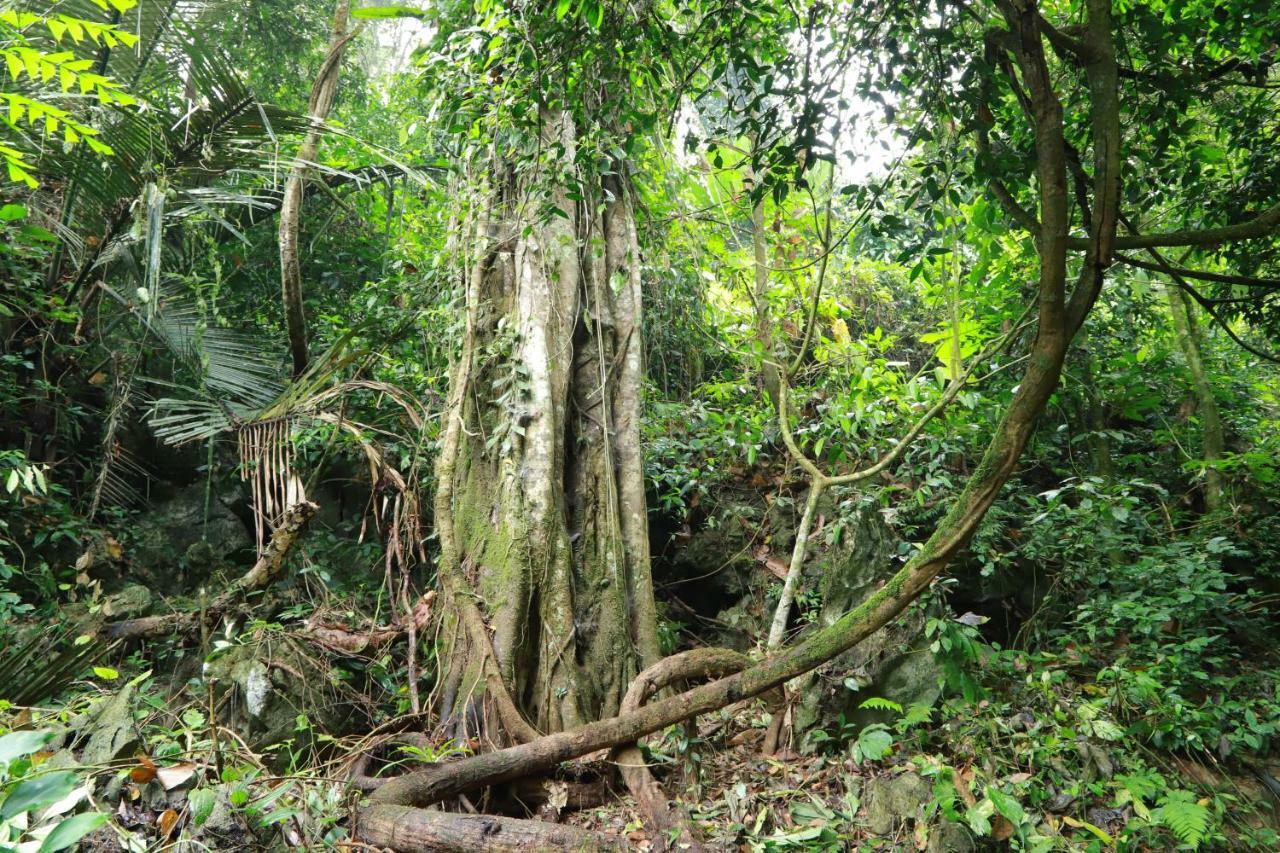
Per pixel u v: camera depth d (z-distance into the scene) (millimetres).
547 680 4262
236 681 4137
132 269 5633
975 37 3482
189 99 6047
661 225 6051
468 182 5191
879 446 5719
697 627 5945
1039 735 3799
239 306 7430
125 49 5609
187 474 6527
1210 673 4652
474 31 3916
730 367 7086
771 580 5738
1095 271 3059
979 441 5805
